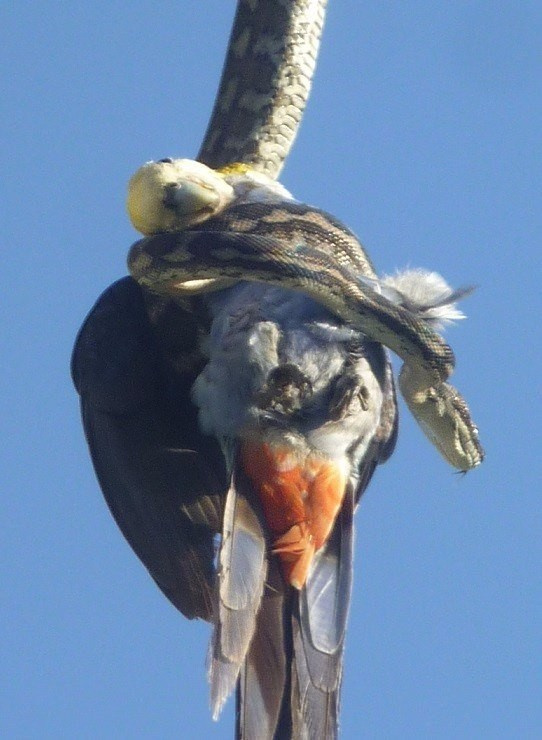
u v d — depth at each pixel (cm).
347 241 1252
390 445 1266
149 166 1238
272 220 1245
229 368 1193
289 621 1115
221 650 1094
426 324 1166
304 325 1195
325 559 1145
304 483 1152
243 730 1075
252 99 1576
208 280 1207
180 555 1234
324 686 1097
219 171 1419
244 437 1170
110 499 1277
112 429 1268
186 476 1252
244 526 1142
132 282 1295
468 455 1270
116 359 1271
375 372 1198
